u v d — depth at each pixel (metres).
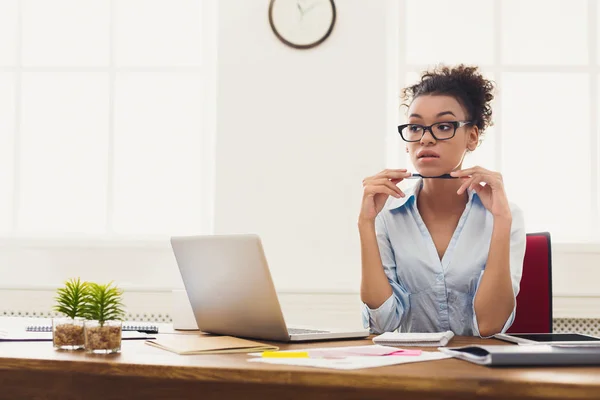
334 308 2.91
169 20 3.24
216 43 3.06
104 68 3.25
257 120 3.01
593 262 2.96
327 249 2.97
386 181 1.77
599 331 2.93
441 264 1.87
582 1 3.11
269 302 1.40
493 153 3.10
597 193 3.09
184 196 3.21
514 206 1.93
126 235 3.21
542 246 2.05
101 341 1.22
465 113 1.84
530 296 2.03
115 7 3.25
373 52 3.00
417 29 3.13
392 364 1.09
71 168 3.25
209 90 3.22
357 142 2.99
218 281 1.51
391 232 1.94
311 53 3.01
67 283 1.33
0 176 3.26
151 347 1.32
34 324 1.81
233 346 1.27
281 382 1.03
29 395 1.16
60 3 3.27
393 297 1.79
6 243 3.16
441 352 1.23
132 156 3.23
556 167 3.10
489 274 1.70
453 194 1.90
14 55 3.28
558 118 3.11
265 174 3.00
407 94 2.02
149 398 1.12
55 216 3.25
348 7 3.01
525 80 3.11
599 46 3.11
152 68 3.23
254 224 2.99
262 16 3.03
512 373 1.01
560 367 1.07
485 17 3.12
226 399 1.09
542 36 3.12
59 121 3.26
